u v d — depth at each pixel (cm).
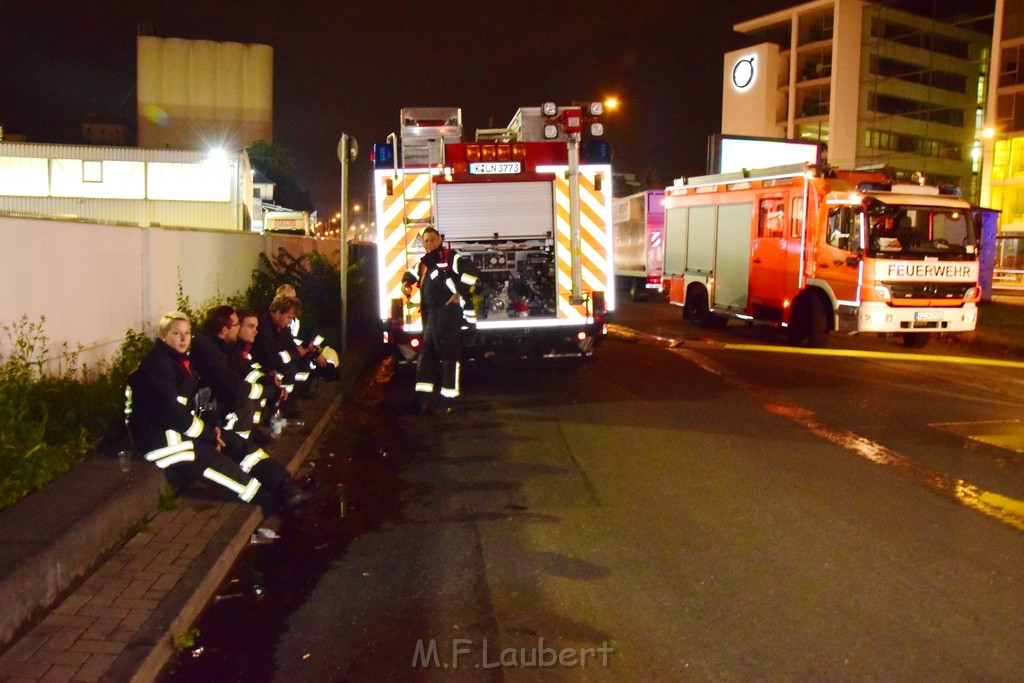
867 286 1344
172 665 382
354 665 382
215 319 682
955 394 1021
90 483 520
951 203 1378
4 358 608
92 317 770
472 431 836
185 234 1066
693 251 1809
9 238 617
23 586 383
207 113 5778
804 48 6253
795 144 3141
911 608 437
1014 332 1580
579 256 1025
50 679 342
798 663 381
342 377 1088
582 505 603
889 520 569
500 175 1019
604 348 1431
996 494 626
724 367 1224
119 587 433
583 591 459
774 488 640
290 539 543
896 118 6222
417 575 482
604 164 1033
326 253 2964
